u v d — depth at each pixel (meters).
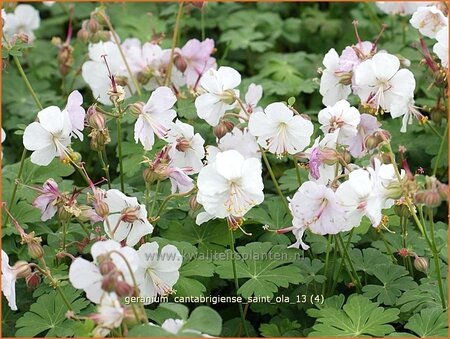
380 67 0.53
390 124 0.69
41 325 0.49
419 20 0.59
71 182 0.60
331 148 0.49
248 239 0.56
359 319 0.48
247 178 0.47
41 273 0.50
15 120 0.74
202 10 0.73
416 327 0.47
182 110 0.62
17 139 0.74
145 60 0.67
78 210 0.50
